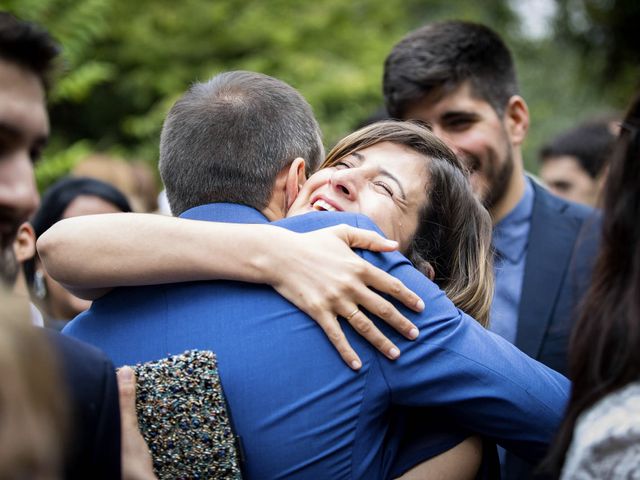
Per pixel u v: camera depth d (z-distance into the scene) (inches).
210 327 67.7
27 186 68.7
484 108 117.0
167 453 64.4
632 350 56.6
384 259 70.6
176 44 362.9
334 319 66.4
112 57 351.6
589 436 55.3
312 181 76.1
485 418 68.3
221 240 68.0
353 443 66.7
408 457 70.8
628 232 59.9
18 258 90.0
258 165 73.7
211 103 75.0
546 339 109.1
